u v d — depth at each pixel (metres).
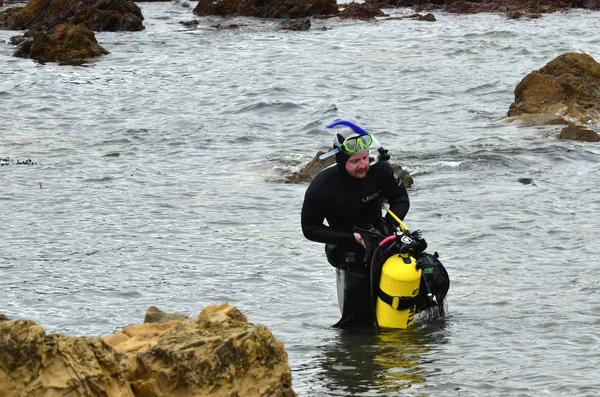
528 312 19.12
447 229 27.20
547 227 27.22
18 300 20.73
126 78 68.88
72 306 20.28
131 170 38.12
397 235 18.38
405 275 17.98
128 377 11.48
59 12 105.62
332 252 18.89
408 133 46.81
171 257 24.66
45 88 63.59
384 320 18.27
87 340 11.01
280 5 118.19
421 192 33.09
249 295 21.17
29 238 26.80
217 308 13.34
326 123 49.81
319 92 61.47
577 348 16.55
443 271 18.92
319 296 21.12
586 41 87.56
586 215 28.84
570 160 39.00
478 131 46.84
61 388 10.32
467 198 31.78
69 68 74.38
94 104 57.53
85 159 40.75
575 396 13.96
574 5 125.88
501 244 25.36
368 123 49.84
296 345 17.23
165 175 37.09
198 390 11.31
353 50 83.50
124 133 47.62
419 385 14.71
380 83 64.94
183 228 28.05
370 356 16.44
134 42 91.75
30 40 82.94
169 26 108.25
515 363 15.73
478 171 37.00
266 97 59.22
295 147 44.06
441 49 82.81
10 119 52.31
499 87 61.22
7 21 107.00
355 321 18.53
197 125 49.91
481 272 22.59
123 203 31.70
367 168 18.56
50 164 39.44
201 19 116.44
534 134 45.22
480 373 15.22
